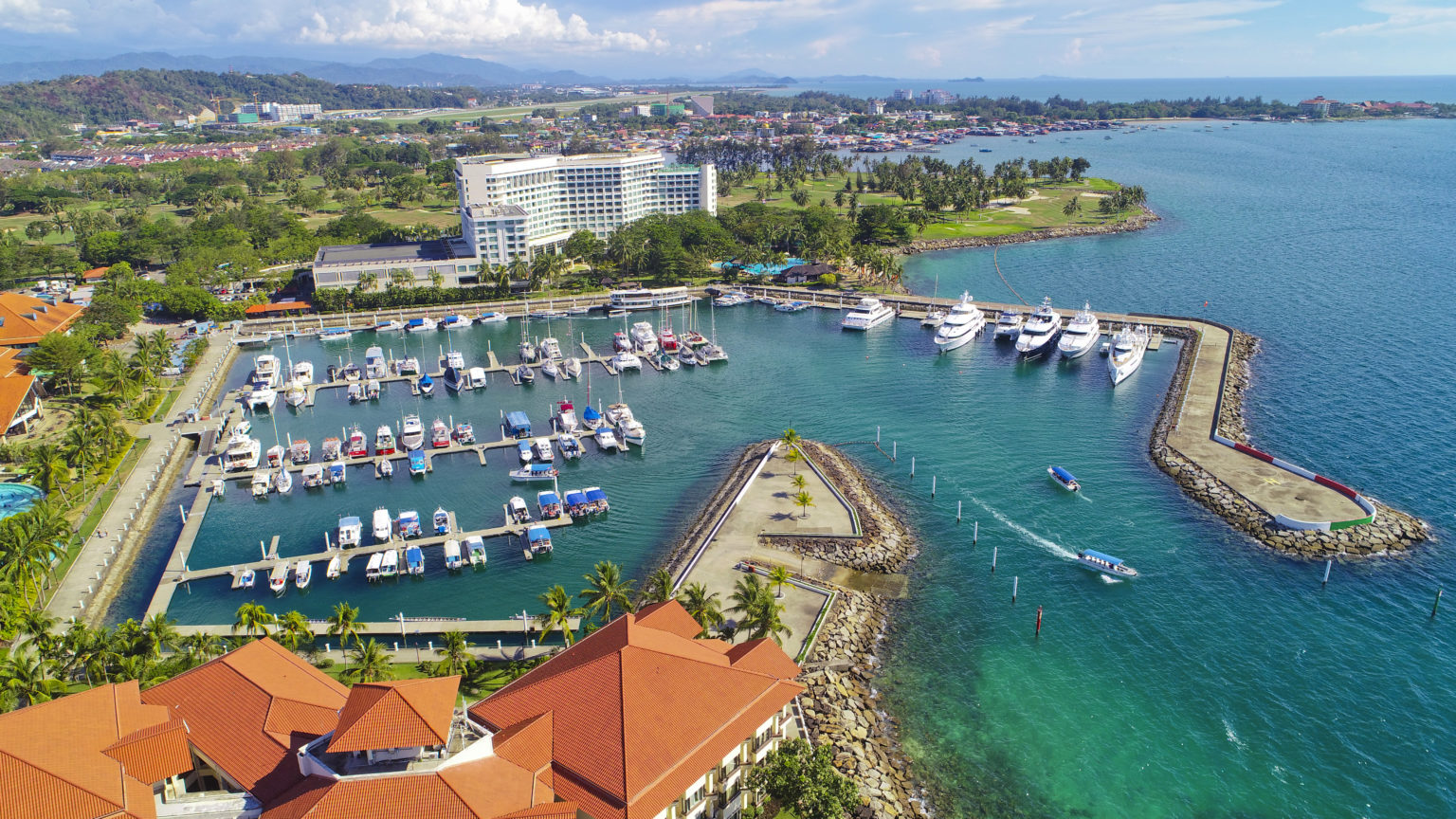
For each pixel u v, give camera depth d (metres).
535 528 138.38
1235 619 113.31
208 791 76.12
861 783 86.31
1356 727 95.12
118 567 133.12
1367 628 110.81
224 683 79.56
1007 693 101.44
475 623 114.62
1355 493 139.12
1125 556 128.25
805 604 115.62
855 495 146.75
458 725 73.50
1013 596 118.88
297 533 144.00
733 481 155.25
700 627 92.62
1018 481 153.62
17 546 113.75
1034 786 88.38
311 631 106.25
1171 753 92.31
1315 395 186.00
